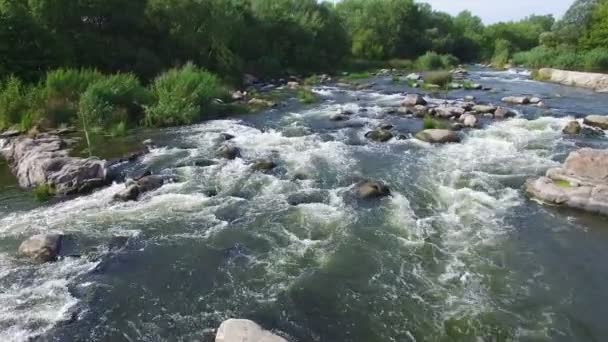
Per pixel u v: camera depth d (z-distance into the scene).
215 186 17.20
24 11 31.78
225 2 53.44
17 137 23.59
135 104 29.22
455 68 69.31
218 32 46.97
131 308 10.11
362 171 18.64
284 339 8.31
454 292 10.55
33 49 31.22
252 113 31.72
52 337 9.15
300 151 21.58
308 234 13.45
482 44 103.75
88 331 9.35
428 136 22.67
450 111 27.86
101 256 12.34
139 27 44.09
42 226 14.09
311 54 65.25
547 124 25.38
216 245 12.87
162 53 44.44
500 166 18.86
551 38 70.69
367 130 25.34
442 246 12.64
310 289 10.75
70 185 16.86
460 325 9.41
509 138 22.80
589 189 14.53
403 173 18.30
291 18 66.06
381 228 13.73
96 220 14.45
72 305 10.18
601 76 41.03
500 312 9.81
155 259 12.17
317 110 31.92
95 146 22.17
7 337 9.08
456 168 18.73
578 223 13.81
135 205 15.53
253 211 15.03
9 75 29.08
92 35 39.47
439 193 16.25
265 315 9.83
